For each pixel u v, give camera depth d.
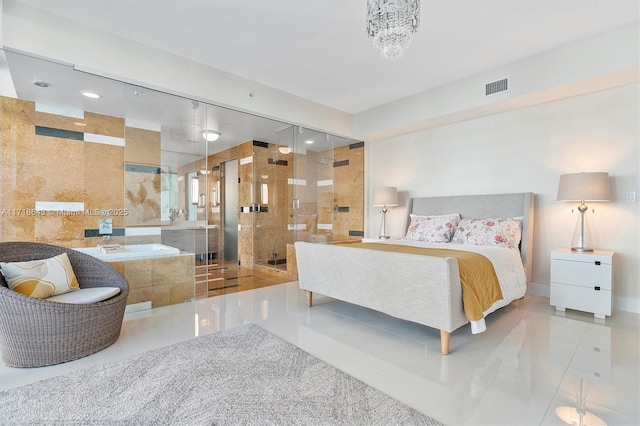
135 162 4.18
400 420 1.55
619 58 2.85
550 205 3.70
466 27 2.84
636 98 3.13
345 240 6.05
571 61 3.11
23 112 3.78
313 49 3.27
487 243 3.61
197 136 4.56
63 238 4.05
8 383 1.86
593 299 3.02
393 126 4.77
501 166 4.09
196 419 1.55
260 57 3.44
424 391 1.81
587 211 3.43
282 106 4.37
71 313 2.12
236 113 4.12
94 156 4.23
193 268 3.71
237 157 6.31
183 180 4.46
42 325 2.04
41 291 2.24
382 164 5.56
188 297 3.66
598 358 2.20
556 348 2.37
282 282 4.74
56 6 2.60
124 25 2.87
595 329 2.73
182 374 1.97
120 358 2.19
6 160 3.70
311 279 3.32
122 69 3.06
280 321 2.98
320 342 2.50
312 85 4.19
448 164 4.63
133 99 3.68
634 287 3.15
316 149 5.94
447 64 3.58
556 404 1.68
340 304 3.54
